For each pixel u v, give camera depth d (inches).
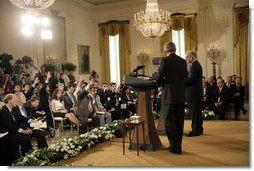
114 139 234.7
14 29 372.8
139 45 531.8
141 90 195.2
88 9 538.3
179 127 183.9
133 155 184.9
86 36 531.2
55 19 445.1
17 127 188.9
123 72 539.2
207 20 488.4
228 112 382.0
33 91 282.2
